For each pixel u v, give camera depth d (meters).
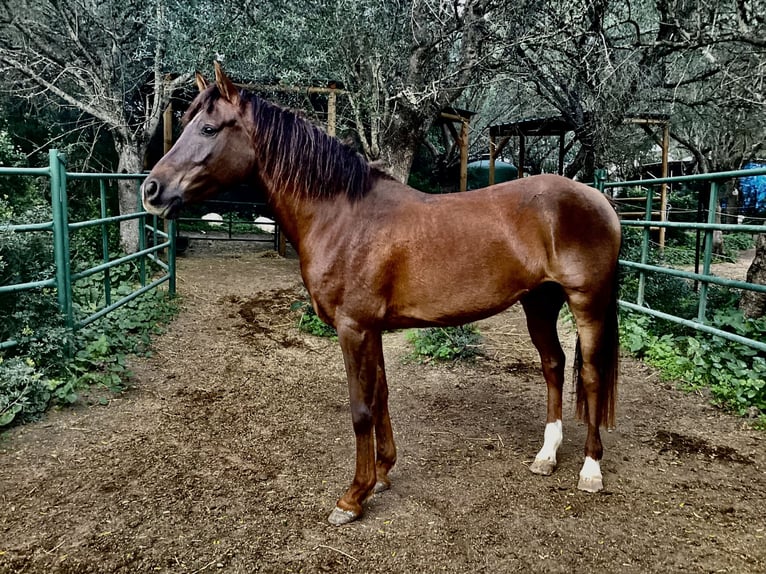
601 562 2.11
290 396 3.94
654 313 4.55
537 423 3.45
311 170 2.38
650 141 11.63
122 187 7.38
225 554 2.16
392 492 2.63
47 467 2.80
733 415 3.43
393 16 5.50
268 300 6.59
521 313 6.24
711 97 8.05
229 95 2.40
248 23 6.08
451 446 3.13
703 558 2.12
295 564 2.11
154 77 7.68
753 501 2.51
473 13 5.33
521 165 10.69
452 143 13.38
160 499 2.54
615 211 2.56
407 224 2.37
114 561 2.11
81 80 6.82
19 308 3.72
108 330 4.48
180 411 3.58
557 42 6.58
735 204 15.56
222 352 4.83
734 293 5.62
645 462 2.89
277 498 2.57
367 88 5.70
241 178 2.46
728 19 6.86
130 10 6.94
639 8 8.02
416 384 4.18
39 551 2.16
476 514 2.44
